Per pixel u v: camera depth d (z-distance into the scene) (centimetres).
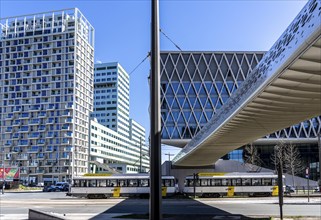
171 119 9088
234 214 2508
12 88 15350
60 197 5356
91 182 5009
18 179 9500
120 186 4994
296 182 7831
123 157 17938
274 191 5034
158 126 1005
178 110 9150
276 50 1586
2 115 15200
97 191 4972
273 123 2631
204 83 9300
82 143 15050
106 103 17475
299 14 1350
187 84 9294
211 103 9181
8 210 2919
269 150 8975
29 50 15438
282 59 1470
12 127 15012
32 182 13162
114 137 17000
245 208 3056
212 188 5022
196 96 9219
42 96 14988
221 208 3069
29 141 14750
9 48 15625
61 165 14212
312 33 1179
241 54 9462
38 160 14475
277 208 3022
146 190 4972
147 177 5012
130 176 5034
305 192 6294
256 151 8231
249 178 5069
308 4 1257
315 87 1719
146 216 2320
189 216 2362
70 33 15175
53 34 15300
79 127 14962
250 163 8038
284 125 2738
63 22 15350
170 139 8962
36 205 3491
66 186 8381
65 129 14450
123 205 3497
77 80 15088
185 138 8988
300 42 1280
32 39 15512
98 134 15788
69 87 14800
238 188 5031
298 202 3719
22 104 15112
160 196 975
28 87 15212
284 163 7650
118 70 17550
